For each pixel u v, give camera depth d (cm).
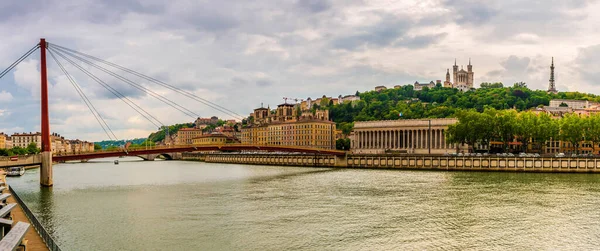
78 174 16250
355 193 9531
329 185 11225
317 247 5253
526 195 8962
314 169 18500
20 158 10231
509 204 7894
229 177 14225
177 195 9369
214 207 7825
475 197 8750
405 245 5309
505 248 5181
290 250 5144
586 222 6444
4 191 7094
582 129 16700
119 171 18225
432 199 8550
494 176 13325
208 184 11738
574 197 8650
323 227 6206
